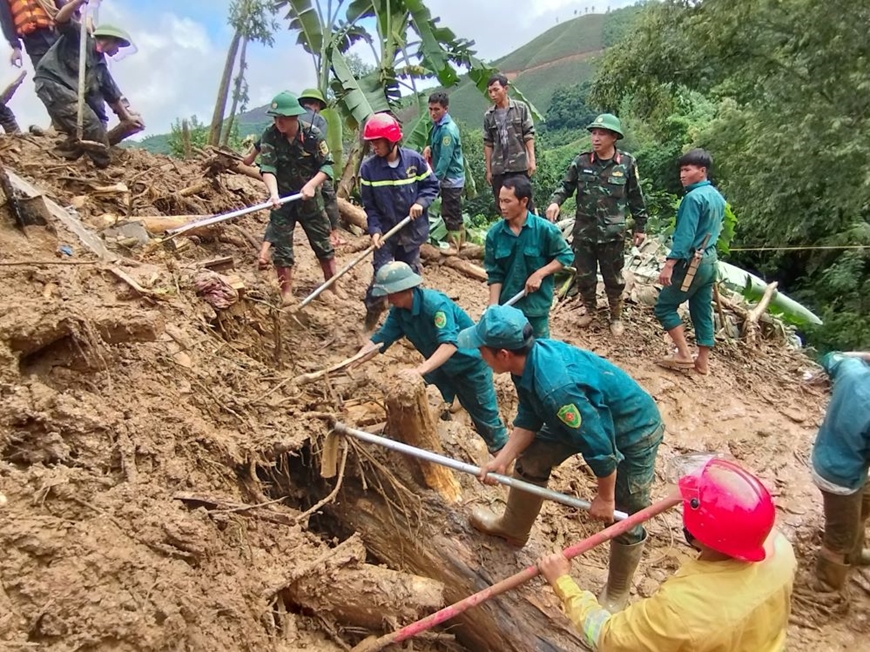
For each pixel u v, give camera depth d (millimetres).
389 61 9438
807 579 4008
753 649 1949
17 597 2012
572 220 8156
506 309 2688
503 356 2668
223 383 3557
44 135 6867
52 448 2559
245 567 2748
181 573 2396
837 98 12422
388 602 2918
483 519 3352
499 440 3965
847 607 3859
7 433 2529
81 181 5617
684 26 14359
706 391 5832
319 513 3623
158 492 2631
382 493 3432
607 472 2744
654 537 4262
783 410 5746
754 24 13164
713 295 6965
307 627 2891
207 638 2314
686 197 5355
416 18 9414
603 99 16859
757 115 13977
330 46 9367
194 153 8719
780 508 4523
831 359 3816
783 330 7578
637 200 6094
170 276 4137
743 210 14305
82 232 4121
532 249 4398
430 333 3678
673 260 5410
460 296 7004
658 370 6039
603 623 2236
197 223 4957
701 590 1962
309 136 5141
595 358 2916
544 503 4164
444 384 3932
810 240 13719
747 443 5188
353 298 6145
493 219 20016
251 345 4332
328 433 3328
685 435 5262
